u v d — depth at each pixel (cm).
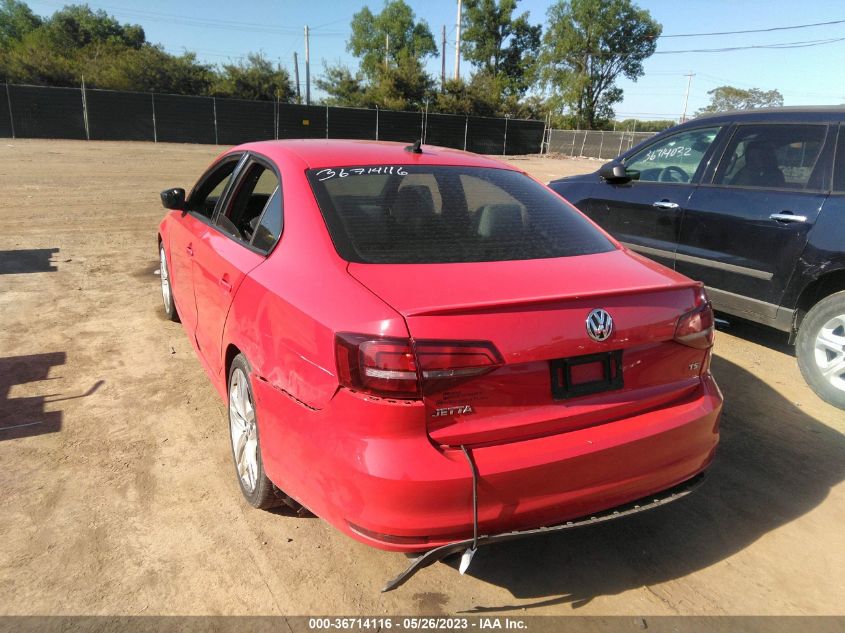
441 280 221
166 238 463
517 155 4266
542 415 214
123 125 3219
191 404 385
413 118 3928
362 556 264
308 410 217
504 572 260
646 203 555
